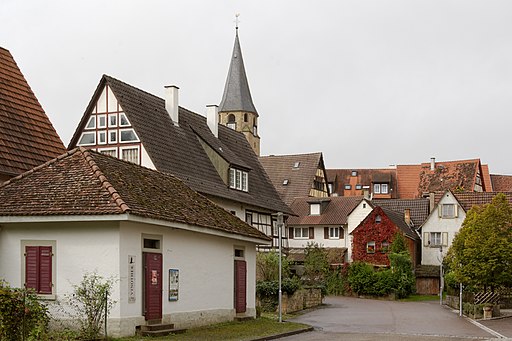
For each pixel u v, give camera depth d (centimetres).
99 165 2283
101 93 4141
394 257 6031
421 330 2919
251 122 9912
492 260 4019
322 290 4866
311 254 6359
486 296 4122
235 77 9900
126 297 2077
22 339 1727
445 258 6184
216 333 2339
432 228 7106
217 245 2683
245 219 4794
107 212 2009
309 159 8469
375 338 2492
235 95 9850
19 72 2800
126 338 2020
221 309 2703
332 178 9919
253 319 2972
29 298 1827
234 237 2720
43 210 2062
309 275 6266
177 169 4122
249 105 9906
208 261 2602
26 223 2112
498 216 4094
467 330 2959
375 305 4828
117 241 2050
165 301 2295
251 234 2872
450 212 7056
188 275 2448
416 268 6794
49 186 2186
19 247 2133
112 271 2047
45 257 2105
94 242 2070
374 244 6706
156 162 3966
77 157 2316
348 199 7675
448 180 9200
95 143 4125
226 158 4603
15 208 2095
